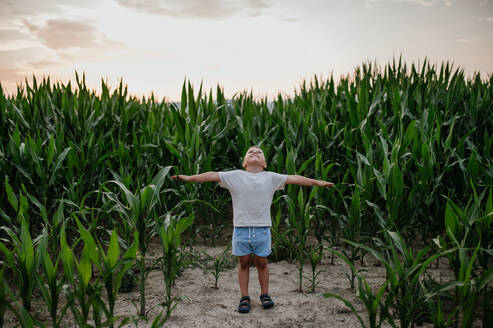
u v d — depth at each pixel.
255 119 5.12
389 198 3.21
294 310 2.65
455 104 4.85
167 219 2.47
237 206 2.71
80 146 4.10
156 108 5.69
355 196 3.11
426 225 3.82
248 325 2.42
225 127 4.57
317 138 4.50
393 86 4.98
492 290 2.81
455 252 2.26
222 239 4.53
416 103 4.87
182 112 4.58
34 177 3.46
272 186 2.77
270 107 6.05
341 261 3.80
